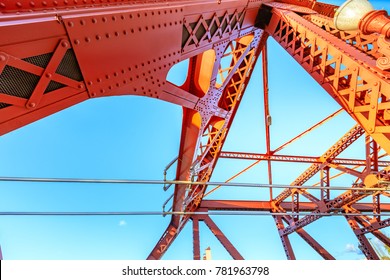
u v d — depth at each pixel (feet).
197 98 35.91
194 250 59.82
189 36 23.50
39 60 12.84
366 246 64.34
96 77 15.84
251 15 32.09
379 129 18.04
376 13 15.11
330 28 25.31
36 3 13.28
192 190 54.29
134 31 16.94
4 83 11.91
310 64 25.08
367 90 19.99
